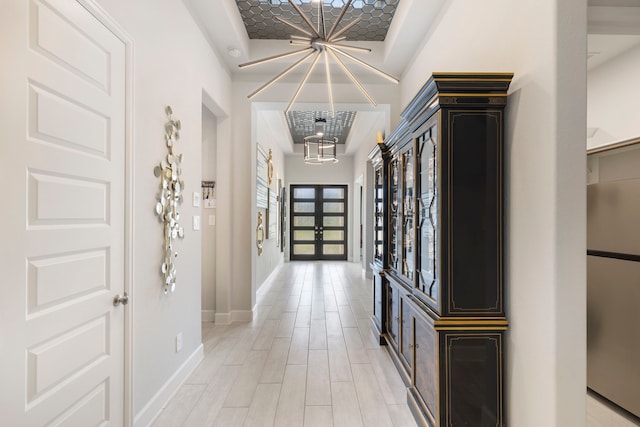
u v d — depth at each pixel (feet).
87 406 4.61
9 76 3.43
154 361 6.51
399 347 8.43
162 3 6.82
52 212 3.98
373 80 12.48
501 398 5.42
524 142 4.97
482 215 5.51
